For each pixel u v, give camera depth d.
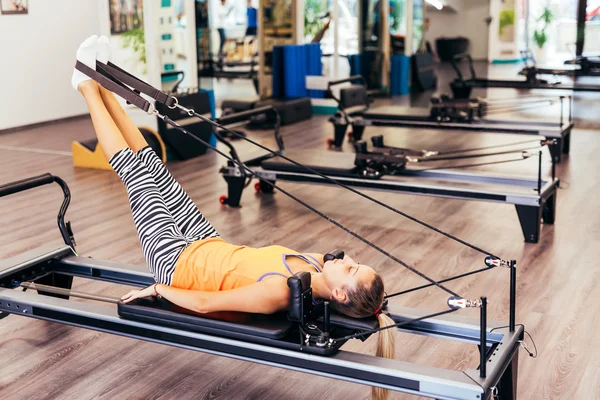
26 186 2.92
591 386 2.59
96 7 9.32
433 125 6.62
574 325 3.09
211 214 4.89
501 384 2.26
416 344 2.96
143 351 2.94
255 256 2.45
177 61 6.64
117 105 2.81
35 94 8.67
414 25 10.55
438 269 3.80
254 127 8.27
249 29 11.41
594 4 8.62
